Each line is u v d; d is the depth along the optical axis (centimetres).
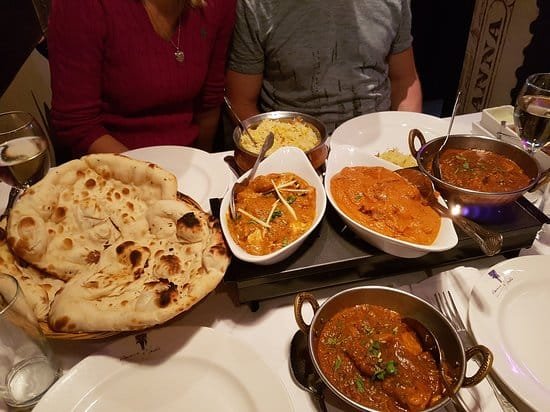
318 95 100
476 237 48
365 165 59
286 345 47
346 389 39
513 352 43
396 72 110
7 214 54
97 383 41
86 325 41
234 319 50
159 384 42
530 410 40
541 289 49
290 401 39
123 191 54
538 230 54
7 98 117
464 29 165
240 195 54
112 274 47
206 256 45
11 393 42
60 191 52
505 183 55
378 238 48
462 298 49
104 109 92
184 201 55
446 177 57
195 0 82
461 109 165
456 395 38
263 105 110
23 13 165
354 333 42
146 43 82
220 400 41
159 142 93
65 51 80
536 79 70
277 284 49
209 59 95
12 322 40
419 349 41
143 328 41
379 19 95
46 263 47
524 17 129
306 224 52
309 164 58
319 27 92
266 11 92
